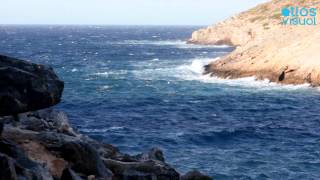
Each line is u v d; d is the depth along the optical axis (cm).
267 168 3250
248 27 17638
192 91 7144
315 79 7512
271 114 5425
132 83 8088
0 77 1424
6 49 17112
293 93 6962
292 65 7838
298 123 4919
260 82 7994
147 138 4097
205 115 5300
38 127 2008
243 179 3000
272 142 4047
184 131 4394
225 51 16300
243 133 4362
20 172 1380
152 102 6150
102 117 5094
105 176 1748
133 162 1967
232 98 6512
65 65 11625
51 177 1495
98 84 7981
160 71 9925
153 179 1736
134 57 14038
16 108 1426
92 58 13825
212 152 3653
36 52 16050
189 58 13350
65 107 5722
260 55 8594
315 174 3150
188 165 3272
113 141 4009
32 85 1467
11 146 1507
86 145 1750
